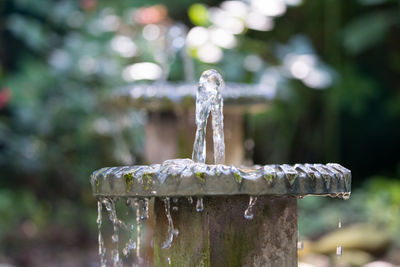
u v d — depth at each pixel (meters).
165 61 6.38
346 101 10.10
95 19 8.45
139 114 7.12
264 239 1.96
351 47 9.28
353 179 11.15
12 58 10.58
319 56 10.05
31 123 8.97
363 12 9.91
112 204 2.09
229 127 4.61
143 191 1.86
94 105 8.43
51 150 8.98
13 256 7.37
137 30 7.99
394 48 9.98
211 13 6.61
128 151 7.38
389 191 8.12
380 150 11.12
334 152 10.37
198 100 2.27
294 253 2.00
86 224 8.68
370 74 10.33
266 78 6.87
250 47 7.23
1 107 9.41
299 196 1.96
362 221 7.68
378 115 10.78
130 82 7.78
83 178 8.95
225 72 6.82
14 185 9.29
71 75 8.57
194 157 2.25
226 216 1.93
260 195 1.83
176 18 10.30
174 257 2.01
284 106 9.62
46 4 9.56
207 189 1.77
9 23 9.63
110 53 8.07
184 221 1.98
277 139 10.01
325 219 7.83
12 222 8.32
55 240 8.17
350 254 6.30
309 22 9.94
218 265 1.91
